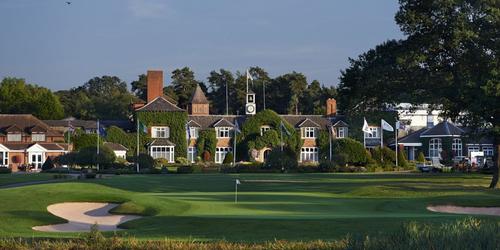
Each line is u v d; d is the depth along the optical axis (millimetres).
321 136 120375
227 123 119938
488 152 121750
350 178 72938
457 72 55531
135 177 72500
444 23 53844
